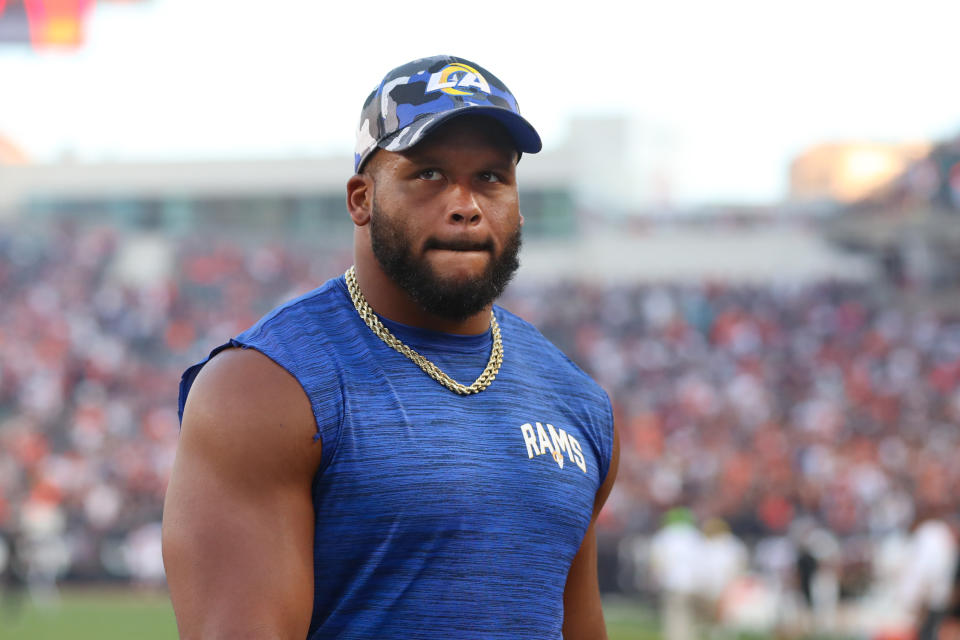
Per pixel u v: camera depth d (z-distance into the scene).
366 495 6.48
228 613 6.18
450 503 6.54
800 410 109.50
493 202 6.95
